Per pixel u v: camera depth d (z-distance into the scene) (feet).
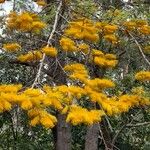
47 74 26.96
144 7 33.42
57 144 32.30
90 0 28.60
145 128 43.80
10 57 29.25
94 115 17.97
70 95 18.62
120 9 31.65
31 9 30.68
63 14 26.84
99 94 19.75
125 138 45.14
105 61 22.63
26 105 17.04
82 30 23.38
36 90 17.83
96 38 23.45
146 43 30.58
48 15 26.66
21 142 40.22
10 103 17.44
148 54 31.63
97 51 23.17
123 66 33.63
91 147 35.83
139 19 29.66
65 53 25.39
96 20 28.14
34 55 22.70
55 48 22.62
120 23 28.68
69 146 32.35
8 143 40.52
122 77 33.94
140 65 32.53
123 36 30.07
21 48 25.59
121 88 32.63
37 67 23.94
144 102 23.34
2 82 34.42
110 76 34.71
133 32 29.25
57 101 17.84
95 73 29.73
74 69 21.43
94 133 35.86
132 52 31.12
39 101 17.35
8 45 23.65
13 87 18.30
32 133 42.63
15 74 34.32
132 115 38.27
